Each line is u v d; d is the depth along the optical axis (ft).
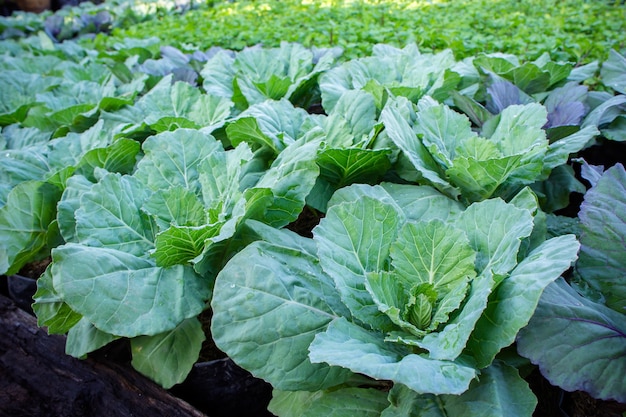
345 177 3.12
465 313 2.00
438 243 2.22
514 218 2.18
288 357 2.09
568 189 3.23
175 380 2.51
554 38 5.49
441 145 3.10
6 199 3.35
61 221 2.82
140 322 2.34
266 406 2.80
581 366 1.93
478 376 2.02
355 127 3.37
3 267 3.08
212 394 2.73
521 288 1.93
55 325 2.68
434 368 1.82
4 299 3.50
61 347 3.08
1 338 3.31
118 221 2.70
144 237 2.75
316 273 2.36
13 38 9.02
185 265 2.60
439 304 2.17
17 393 3.00
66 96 4.83
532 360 1.96
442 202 2.78
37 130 4.41
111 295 2.34
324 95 3.81
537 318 2.03
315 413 2.16
